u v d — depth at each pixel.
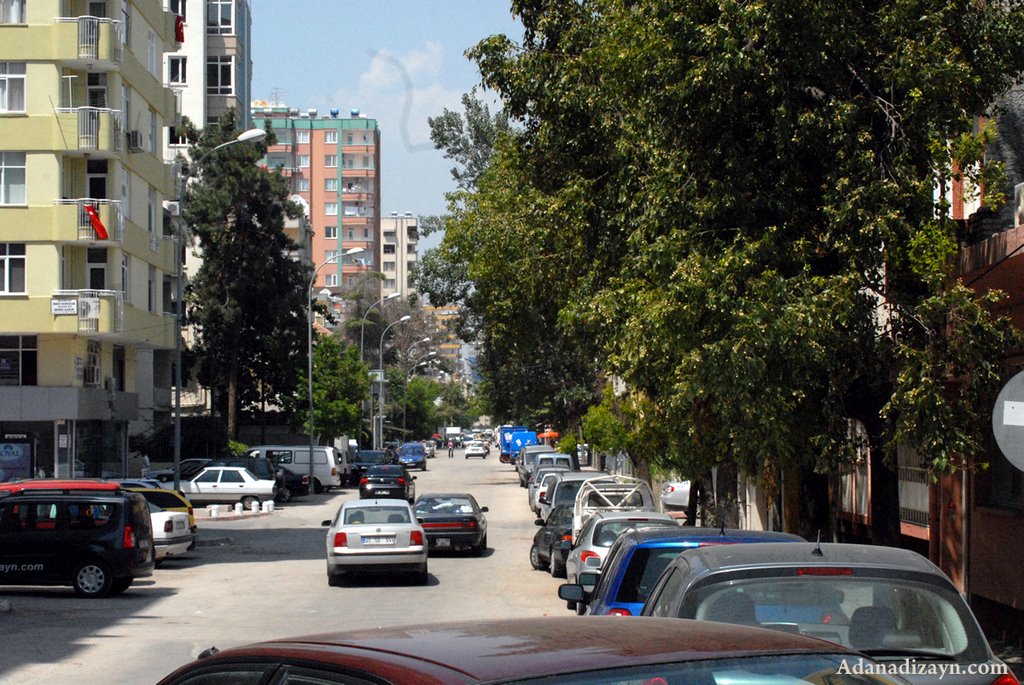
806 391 11.45
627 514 17.25
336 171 146.38
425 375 164.88
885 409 10.86
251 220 59.84
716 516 20.86
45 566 19.98
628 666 3.19
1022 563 13.00
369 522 22.25
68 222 37.97
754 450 11.24
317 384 64.12
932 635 5.69
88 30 38.16
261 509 45.28
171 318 47.25
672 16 11.95
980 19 12.28
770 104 11.86
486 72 17.42
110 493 20.64
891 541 11.86
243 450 57.56
